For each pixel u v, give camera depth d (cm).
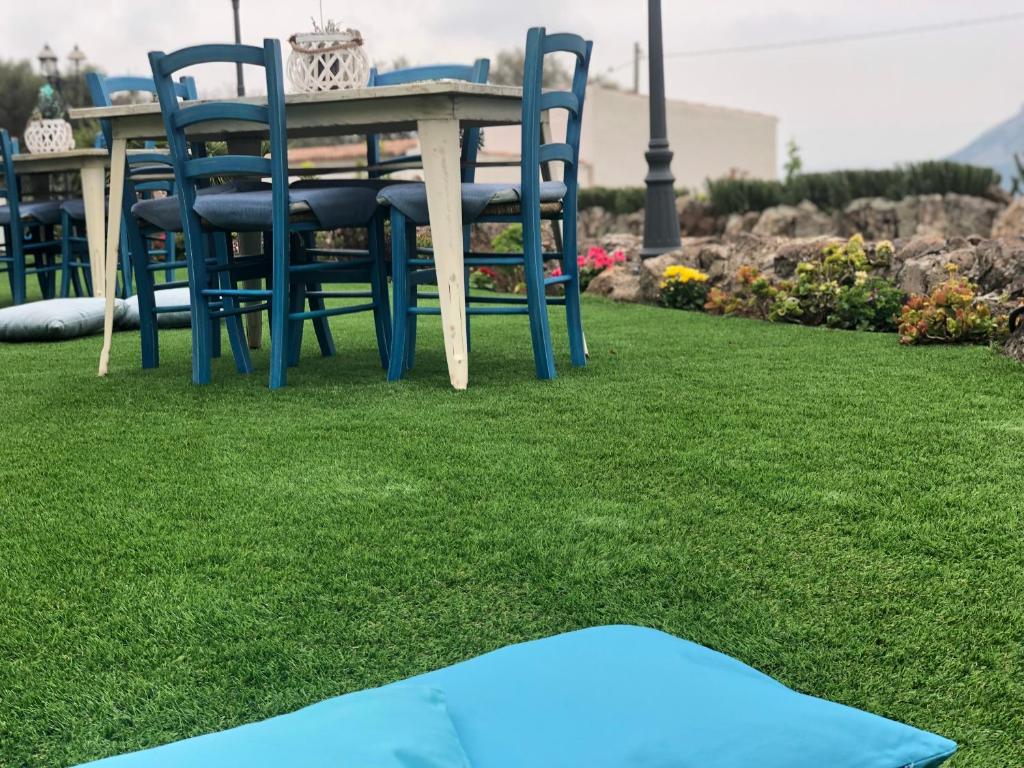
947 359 391
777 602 165
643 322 533
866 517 203
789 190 1541
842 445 259
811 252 597
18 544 197
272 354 356
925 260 543
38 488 234
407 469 244
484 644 153
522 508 213
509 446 264
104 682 143
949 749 88
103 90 483
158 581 177
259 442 274
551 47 348
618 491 223
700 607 164
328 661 148
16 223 652
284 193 346
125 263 644
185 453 264
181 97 535
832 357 404
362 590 172
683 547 189
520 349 441
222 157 343
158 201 387
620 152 3259
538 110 346
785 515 205
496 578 176
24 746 128
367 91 335
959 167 1495
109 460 258
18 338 494
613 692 93
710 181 1588
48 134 727
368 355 434
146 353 407
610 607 164
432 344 462
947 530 195
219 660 149
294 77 399
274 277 351
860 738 87
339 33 393
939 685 139
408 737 80
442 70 488
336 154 2659
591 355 420
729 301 579
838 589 170
